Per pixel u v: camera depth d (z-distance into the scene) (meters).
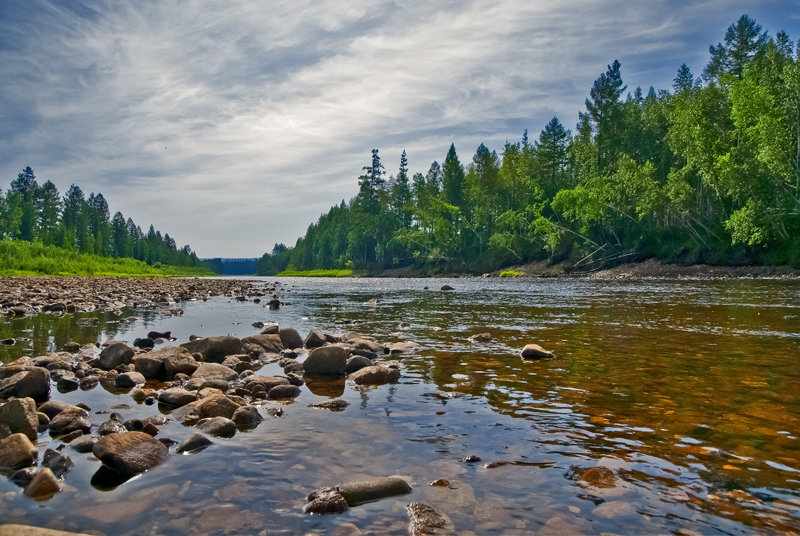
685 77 70.50
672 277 43.62
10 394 5.18
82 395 5.47
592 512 2.57
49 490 2.90
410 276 93.94
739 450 3.44
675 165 58.88
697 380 5.50
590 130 74.25
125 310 16.69
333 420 4.32
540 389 5.25
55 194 125.56
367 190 116.44
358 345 7.76
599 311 13.98
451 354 7.53
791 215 40.12
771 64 45.34
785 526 2.40
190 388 5.68
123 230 153.75
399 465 3.26
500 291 26.77
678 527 2.41
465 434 3.87
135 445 3.43
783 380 5.44
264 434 3.96
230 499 2.79
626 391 5.09
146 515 2.61
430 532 2.37
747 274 40.34
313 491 2.88
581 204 58.31
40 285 32.75
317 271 115.81
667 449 3.48
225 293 28.28
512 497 2.76
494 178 85.19
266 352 8.15
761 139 39.16
